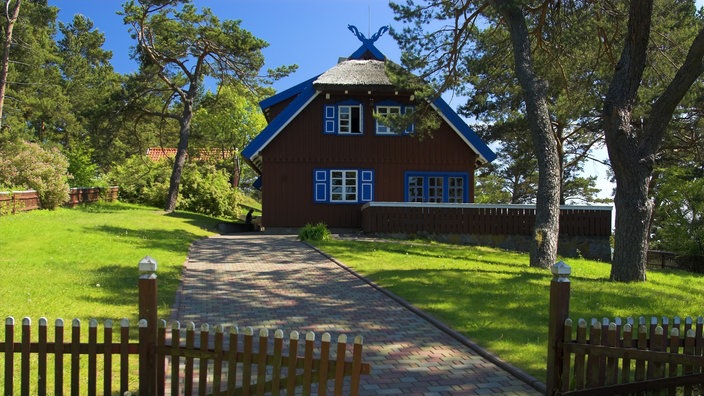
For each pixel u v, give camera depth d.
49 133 47.88
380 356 7.18
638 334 5.36
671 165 30.02
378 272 13.20
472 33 20.06
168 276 12.18
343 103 26.16
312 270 13.94
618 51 18.66
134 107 34.34
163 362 5.08
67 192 26.88
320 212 25.97
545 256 15.32
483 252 19.05
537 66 20.31
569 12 18.12
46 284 10.19
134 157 41.16
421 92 19.73
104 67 60.62
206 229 26.47
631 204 12.82
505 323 8.57
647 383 5.29
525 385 6.15
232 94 38.62
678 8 19.80
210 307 9.79
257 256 16.36
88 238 17.05
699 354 5.36
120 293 10.02
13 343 5.09
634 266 12.77
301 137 26.08
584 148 35.56
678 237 28.98
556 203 15.66
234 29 32.78
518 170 44.16
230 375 4.90
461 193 26.47
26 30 36.09
